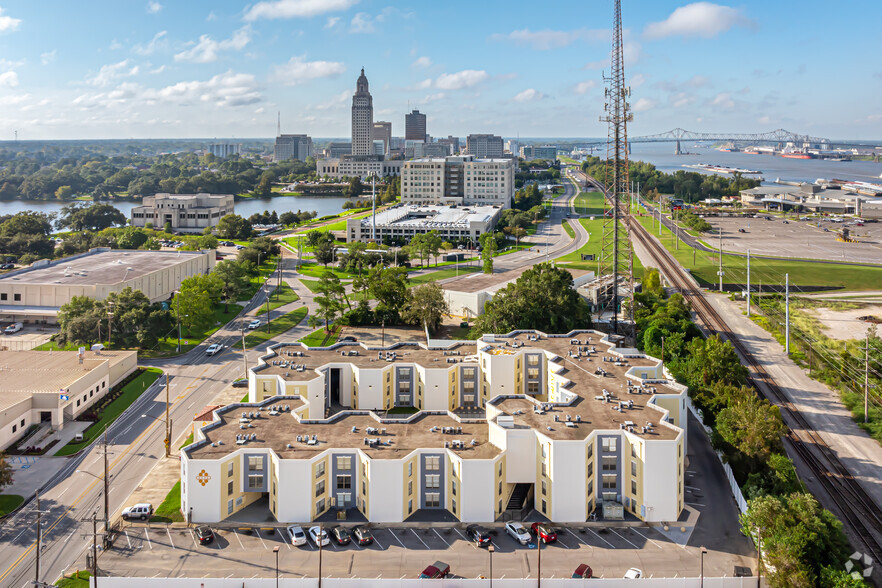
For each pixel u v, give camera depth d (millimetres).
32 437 176125
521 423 147250
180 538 131250
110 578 116438
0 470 143500
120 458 165375
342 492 142625
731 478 152375
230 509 139750
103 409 195500
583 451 136875
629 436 140875
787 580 112500
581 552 127812
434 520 139250
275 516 138625
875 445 178500
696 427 184375
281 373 185500
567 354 197375
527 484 147500
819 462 169500
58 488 150625
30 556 125875
